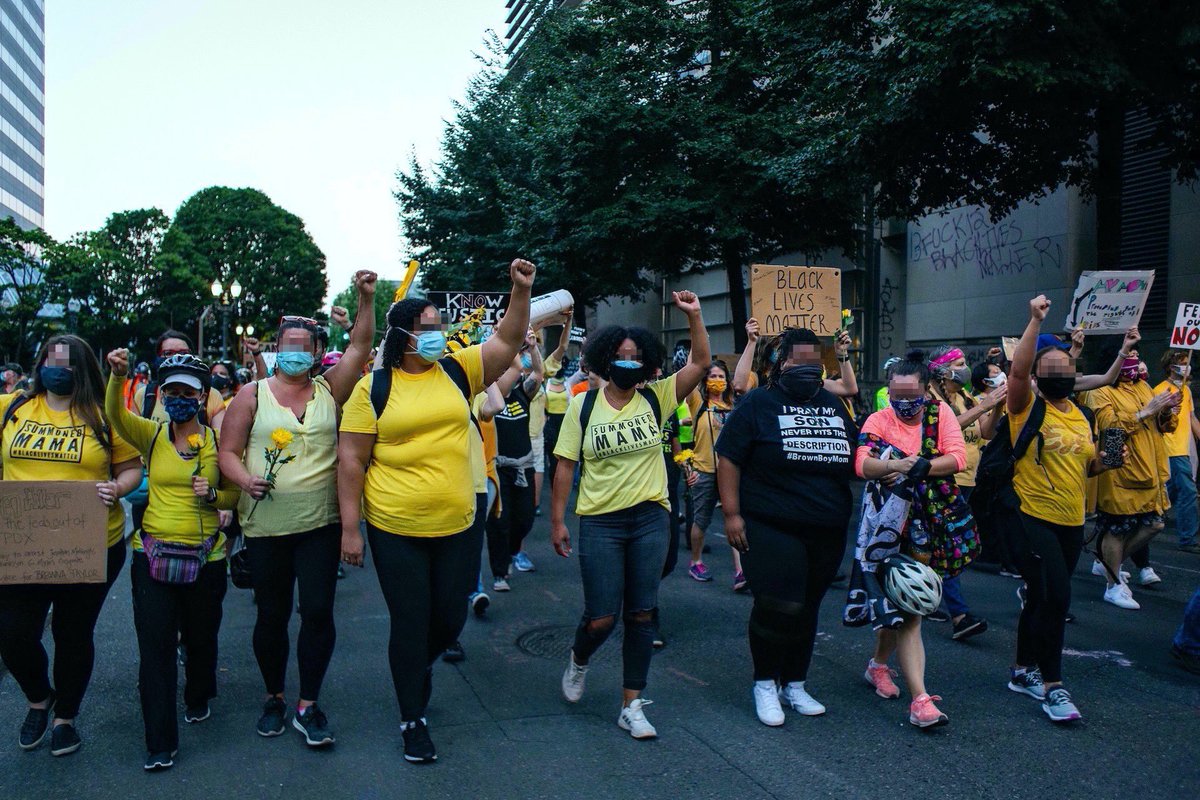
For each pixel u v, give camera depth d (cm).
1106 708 450
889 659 531
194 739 416
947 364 708
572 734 422
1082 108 1078
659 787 367
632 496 425
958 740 412
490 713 450
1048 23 956
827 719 439
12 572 378
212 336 5162
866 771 381
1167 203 1362
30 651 395
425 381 392
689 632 590
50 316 4756
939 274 1747
